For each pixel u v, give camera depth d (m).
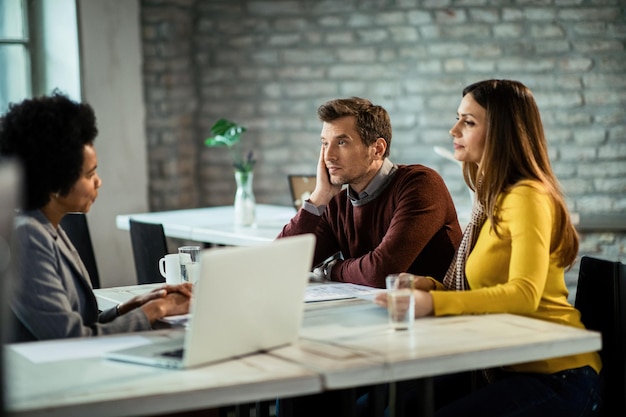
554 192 2.72
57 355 2.27
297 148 6.84
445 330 2.43
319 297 2.95
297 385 2.06
